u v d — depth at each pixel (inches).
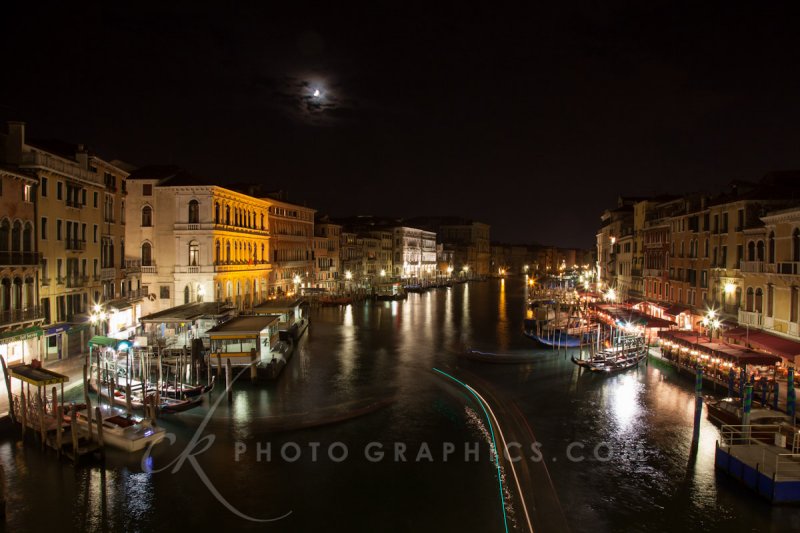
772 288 1153.4
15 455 778.2
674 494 714.8
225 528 636.1
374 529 638.5
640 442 885.2
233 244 2027.6
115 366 1077.8
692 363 1263.5
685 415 1013.8
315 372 1336.1
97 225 1403.8
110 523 639.1
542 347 1713.8
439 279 5226.4
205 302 1702.8
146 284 1831.9
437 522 653.3
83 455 775.1
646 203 2149.4
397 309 2864.2
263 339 1343.5
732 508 679.1
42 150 1165.7
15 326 1002.7
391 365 1429.6
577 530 637.9
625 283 2449.6
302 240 2979.8
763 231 1199.6
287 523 648.4
